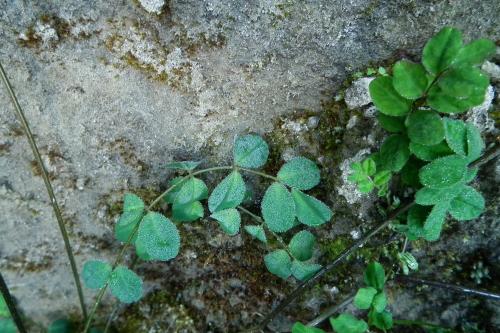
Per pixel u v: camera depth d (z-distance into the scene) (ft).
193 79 0.56
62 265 0.70
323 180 0.58
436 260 0.60
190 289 0.68
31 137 0.56
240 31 0.53
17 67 0.56
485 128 0.52
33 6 0.53
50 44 0.55
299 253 0.57
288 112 0.57
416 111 0.47
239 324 0.67
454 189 0.48
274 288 0.64
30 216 0.66
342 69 0.54
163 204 0.63
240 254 0.64
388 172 0.52
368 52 0.53
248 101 0.57
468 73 0.42
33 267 0.70
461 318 0.63
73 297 0.72
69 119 0.59
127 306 0.71
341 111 0.56
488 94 0.51
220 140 0.59
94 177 0.63
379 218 0.58
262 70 0.55
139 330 0.70
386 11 0.50
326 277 0.63
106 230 0.66
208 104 0.57
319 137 0.57
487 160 0.51
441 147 0.48
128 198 0.56
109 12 0.53
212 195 0.54
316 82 0.55
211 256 0.65
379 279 0.55
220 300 0.67
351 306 0.64
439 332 0.62
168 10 0.53
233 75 0.56
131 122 0.59
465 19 0.50
